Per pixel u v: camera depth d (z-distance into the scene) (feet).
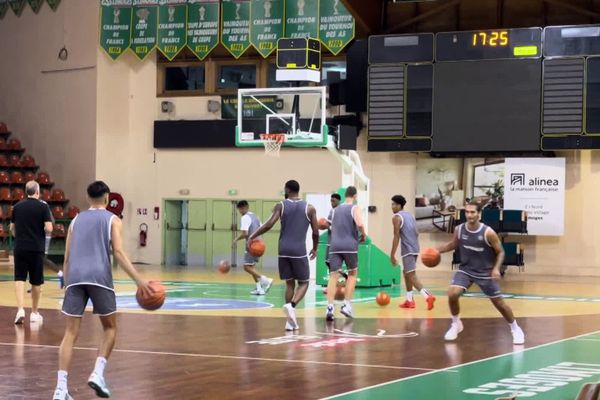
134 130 96.73
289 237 40.86
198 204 95.09
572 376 29.48
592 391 20.66
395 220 51.08
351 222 45.29
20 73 98.58
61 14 96.17
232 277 77.41
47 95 96.84
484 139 79.61
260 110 91.61
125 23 94.07
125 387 26.96
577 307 53.93
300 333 40.09
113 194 93.66
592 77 76.74
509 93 78.84
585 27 76.84
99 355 24.80
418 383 27.94
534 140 78.38
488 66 79.36
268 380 28.27
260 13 90.12
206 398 25.35
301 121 88.89
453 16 87.10
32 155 97.40
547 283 75.25
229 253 94.07
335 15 87.04
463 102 80.02
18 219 41.93
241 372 29.73
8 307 49.37
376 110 82.33
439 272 85.35
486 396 25.89
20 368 30.07
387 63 81.97
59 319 43.91
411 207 86.22
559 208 80.79
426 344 36.99
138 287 24.91
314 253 41.93
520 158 81.76
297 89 63.72
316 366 31.12
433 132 80.84
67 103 95.45
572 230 81.92
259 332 40.24
